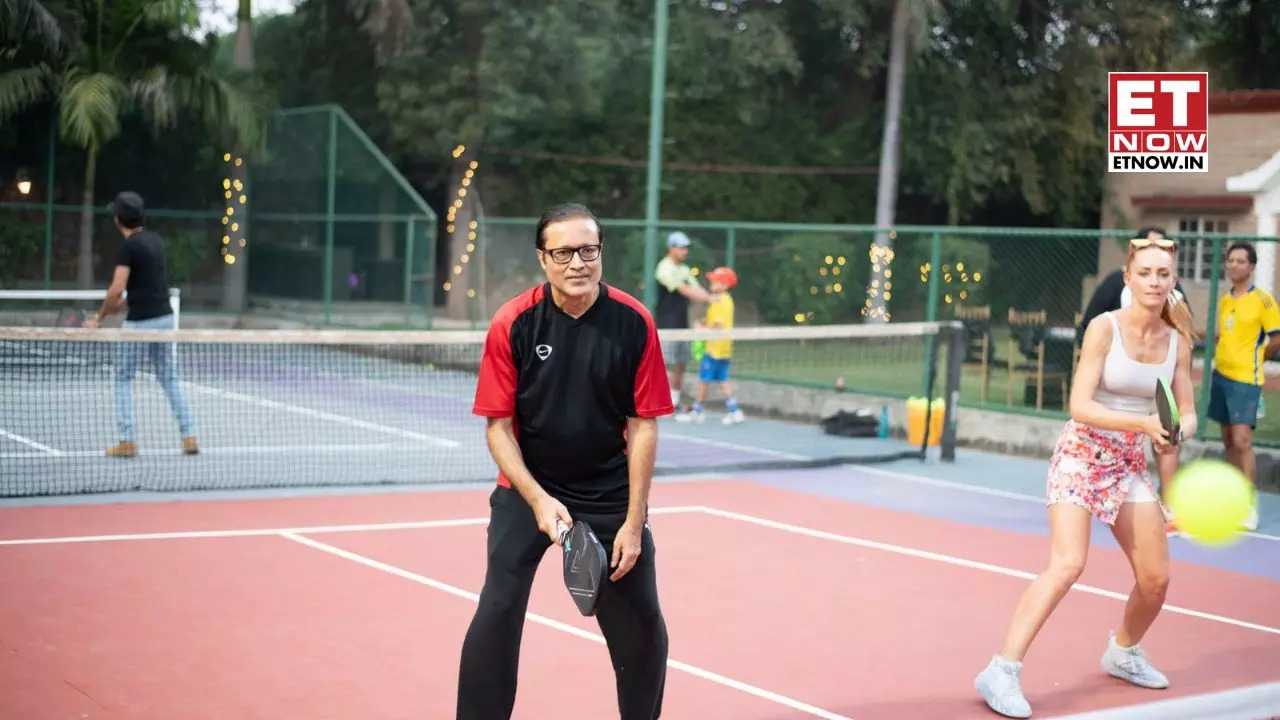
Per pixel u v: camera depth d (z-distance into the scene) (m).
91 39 23.97
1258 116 25.86
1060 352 15.61
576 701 5.45
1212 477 5.68
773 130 31.92
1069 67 29.67
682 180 30.97
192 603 6.82
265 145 24.31
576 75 27.94
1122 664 5.93
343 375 18.38
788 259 25.50
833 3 28.80
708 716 5.35
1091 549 8.99
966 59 29.95
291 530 8.72
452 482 10.76
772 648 6.38
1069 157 30.14
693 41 29.12
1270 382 18.02
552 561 7.98
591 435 4.34
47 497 9.46
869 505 10.44
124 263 10.98
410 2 27.50
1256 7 32.34
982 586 7.82
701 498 10.53
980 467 12.58
